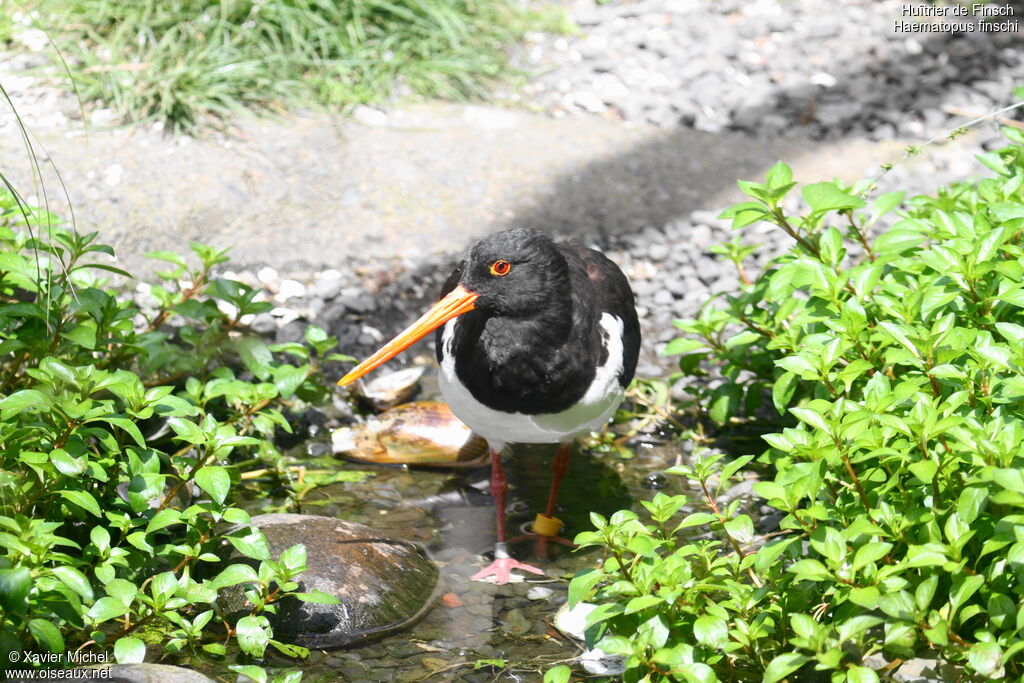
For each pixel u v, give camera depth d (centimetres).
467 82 1630
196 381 958
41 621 662
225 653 779
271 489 1010
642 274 1355
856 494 755
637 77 1702
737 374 1067
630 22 1825
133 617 796
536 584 907
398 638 825
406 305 1290
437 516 997
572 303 893
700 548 725
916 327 823
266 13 1558
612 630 750
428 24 1659
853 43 1802
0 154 1323
